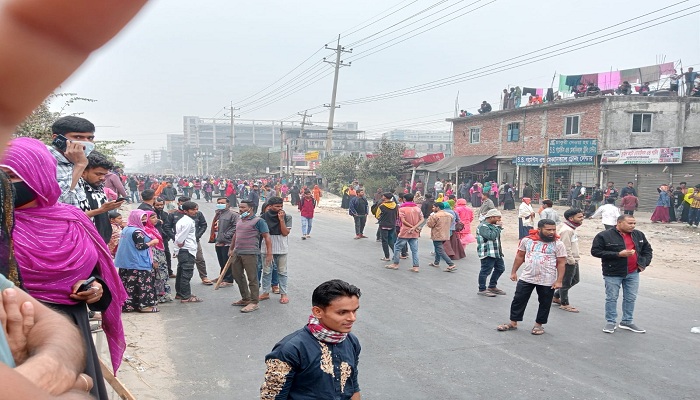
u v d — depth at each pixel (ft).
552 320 25.54
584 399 16.80
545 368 19.30
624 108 87.92
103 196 13.47
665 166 78.48
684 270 39.37
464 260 42.55
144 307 25.99
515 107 107.34
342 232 61.52
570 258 26.68
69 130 10.12
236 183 143.84
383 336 22.75
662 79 95.81
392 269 38.19
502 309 27.40
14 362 2.26
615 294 23.62
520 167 102.06
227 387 17.39
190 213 32.48
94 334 14.40
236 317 25.59
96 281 8.02
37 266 7.14
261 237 28.25
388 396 16.92
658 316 26.35
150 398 16.22
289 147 196.03
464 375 18.62
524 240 23.85
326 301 9.98
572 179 92.99
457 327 24.21
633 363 19.84
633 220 23.41
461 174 114.42
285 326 24.21
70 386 2.01
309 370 9.88
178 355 20.18
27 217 7.16
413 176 119.75
